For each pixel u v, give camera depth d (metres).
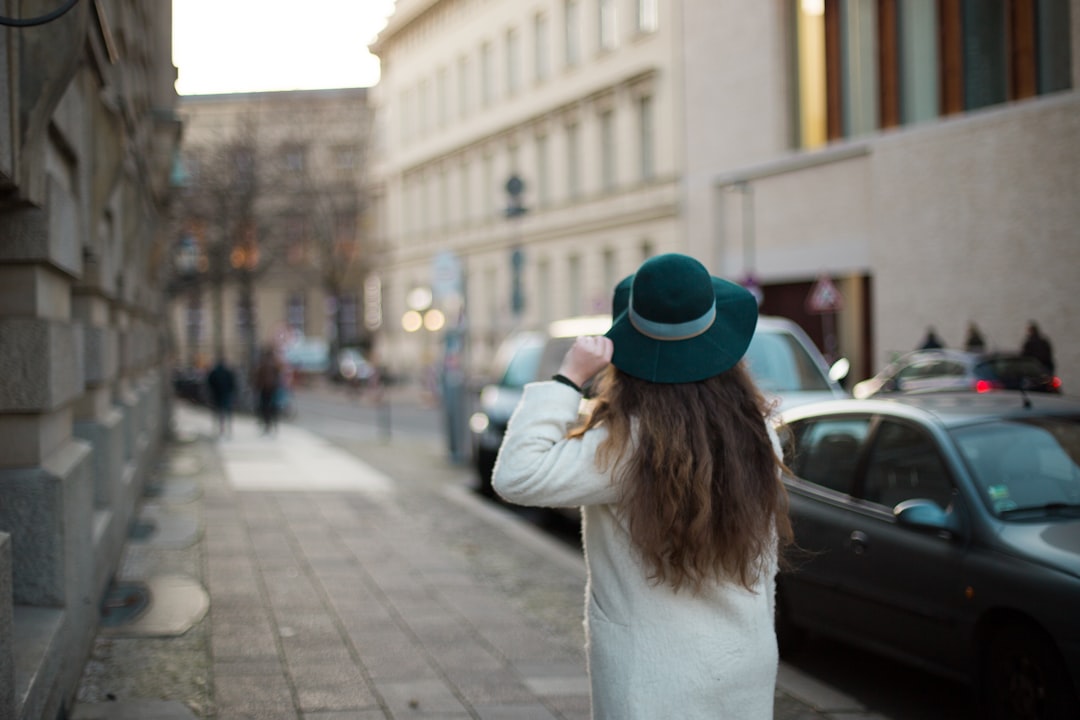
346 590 7.97
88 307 7.51
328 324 65.44
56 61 4.44
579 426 2.53
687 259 2.45
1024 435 5.70
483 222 45.94
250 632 6.68
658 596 2.40
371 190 58.22
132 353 11.17
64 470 5.01
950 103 23.64
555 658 6.30
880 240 24.75
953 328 23.23
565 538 11.45
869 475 6.10
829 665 6.49
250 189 37.56
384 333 58.16
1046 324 21.45
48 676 4.21
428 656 6.29
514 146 43.03
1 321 4.78
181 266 29.97
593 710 2.48
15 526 4.83
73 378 5.54
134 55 11.23
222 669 5.89
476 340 46.50
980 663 5.14
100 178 7.28
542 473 2.41
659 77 32.66
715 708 2.38
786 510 2.51
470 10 46.56
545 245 40.44
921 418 5.96
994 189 22.31
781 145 27.86
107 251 8.05
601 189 36.38
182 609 7.11
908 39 24.55
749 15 28.53
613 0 35.34
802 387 9.78
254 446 21.08
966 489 5.41
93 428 7.45
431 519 11.51
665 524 2.33
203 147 38.44
